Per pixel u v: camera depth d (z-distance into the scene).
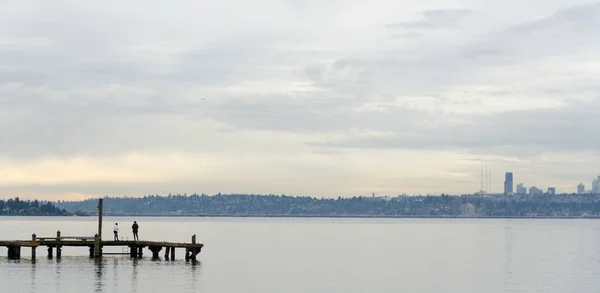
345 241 187.38
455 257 125.56
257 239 196.00
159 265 94.62
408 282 85.00
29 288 73.25
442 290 78.69
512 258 123.56
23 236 188.62
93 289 73.19
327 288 78.81
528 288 80.88
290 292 75.19
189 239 187.12
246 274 89.75
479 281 86.69
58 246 98.44
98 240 99.19
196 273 87.56
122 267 90.88
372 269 100.19
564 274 95.25
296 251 138.88
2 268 88.00
